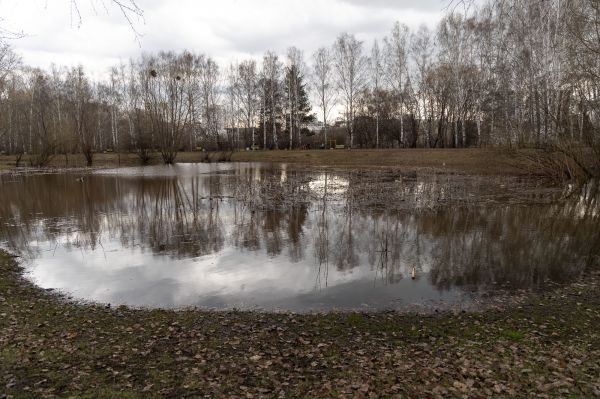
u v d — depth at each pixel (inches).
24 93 2411.4
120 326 306.0
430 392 204.7
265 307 349.7
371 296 372.5
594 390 200.2
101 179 1407.5
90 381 219.5
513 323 304.0
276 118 2536.9
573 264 446.9
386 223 655.8
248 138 2655.0
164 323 312.7
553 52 1019.3
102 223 692.1
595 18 714.8
